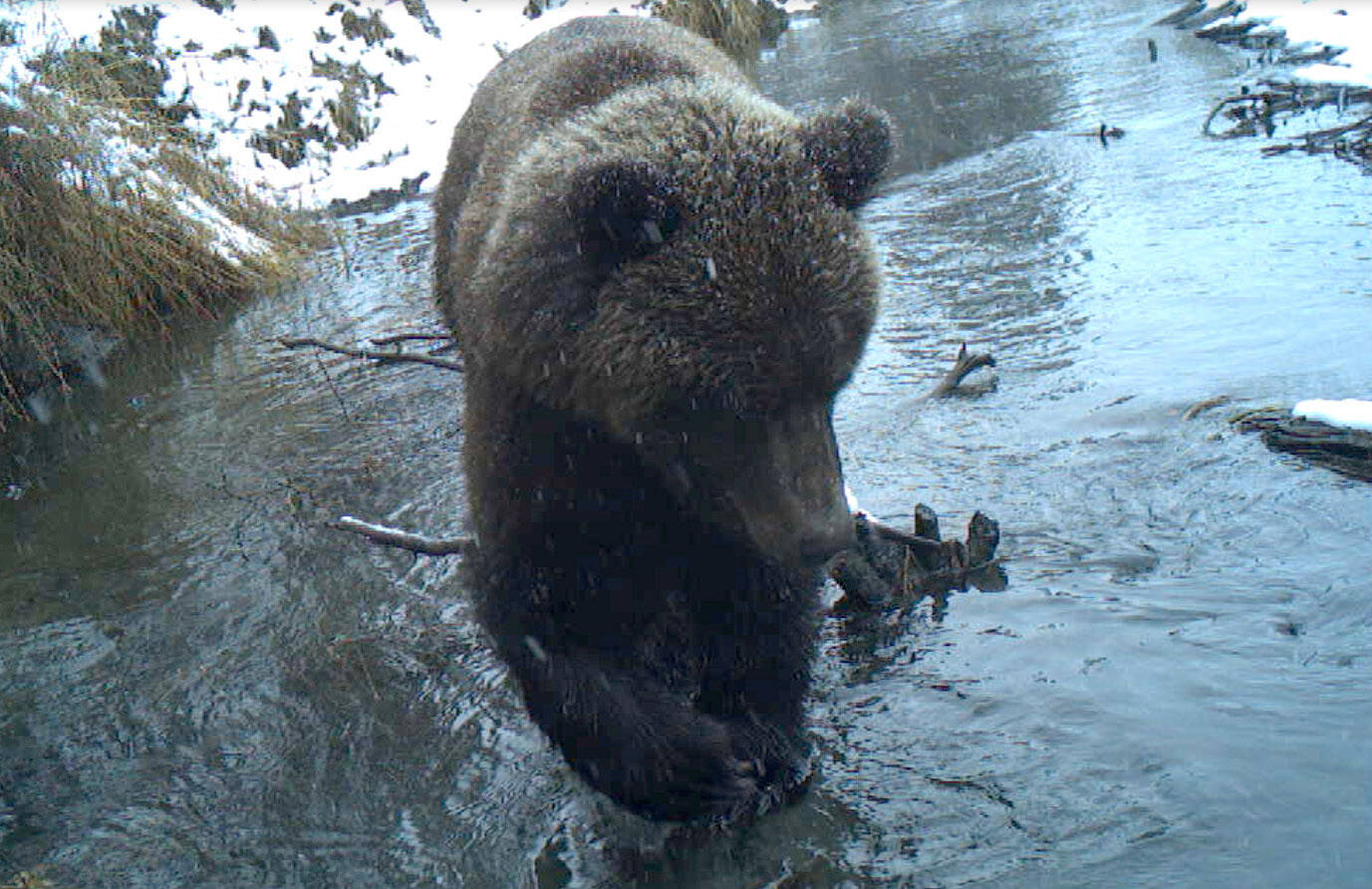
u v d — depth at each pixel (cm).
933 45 797
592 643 182
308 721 211
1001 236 400
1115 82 598
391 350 384
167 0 630
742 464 159
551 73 208
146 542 281
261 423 345
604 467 170
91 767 207
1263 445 242
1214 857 156
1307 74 518
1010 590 217
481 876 174
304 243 516
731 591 183
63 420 373
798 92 704
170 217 459
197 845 187
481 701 211
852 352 158
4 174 398
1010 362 302
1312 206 364
